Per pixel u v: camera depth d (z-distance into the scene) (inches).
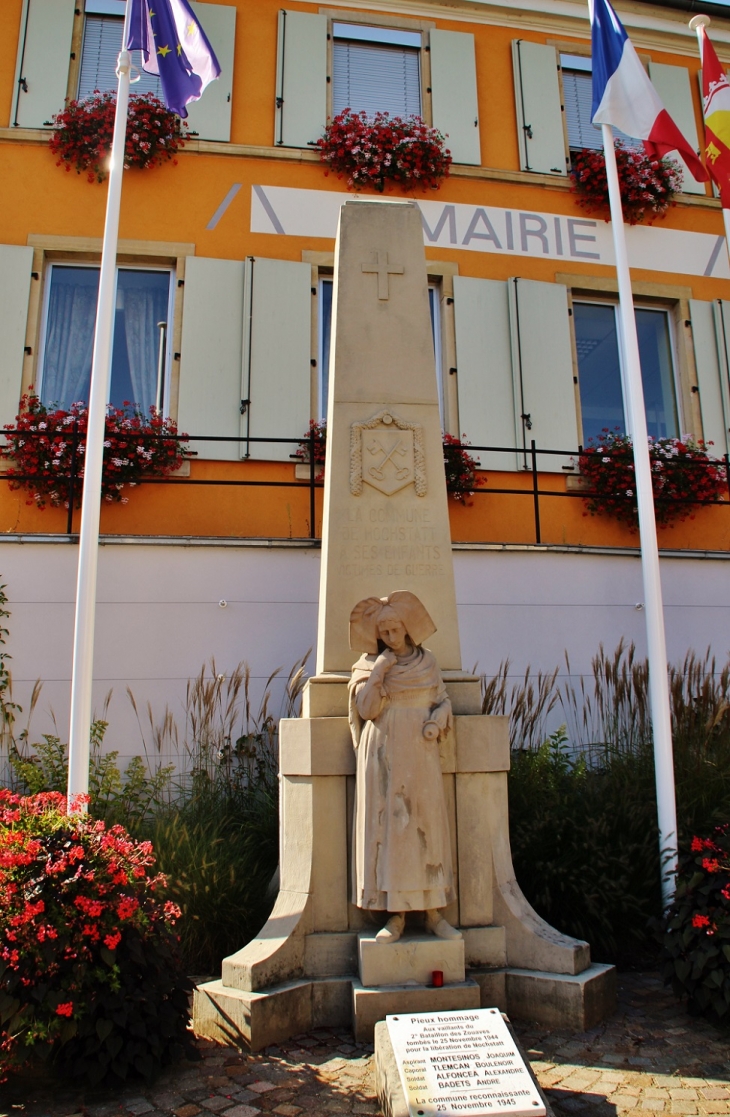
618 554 313.6
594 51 282.8
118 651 275.3
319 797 182.2
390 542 205.0
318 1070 149.6
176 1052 150.6
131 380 373.7
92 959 146.1
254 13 409.1
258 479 356.5
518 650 299.3
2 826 153.1
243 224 384.2
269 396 364.8
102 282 239.5
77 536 277.9
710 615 317.7
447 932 171.0
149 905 156.6
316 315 382.3
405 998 163.3
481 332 389.4
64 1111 135.6
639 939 207.6
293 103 400.2
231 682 274.4
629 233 418.3
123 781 265.9
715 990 167.6
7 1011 136.8
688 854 184.9
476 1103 128.1
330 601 200.2
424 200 401.1
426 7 426.0
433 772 171.8
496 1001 173.6
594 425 404.8
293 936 173.3
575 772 245.6
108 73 397.4
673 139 274.5
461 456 362.0
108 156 374.9
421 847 168.7
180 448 345.1
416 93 421.7
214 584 283.6
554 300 398.0
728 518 389.4
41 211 371.6
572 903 205.8
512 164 414.3
